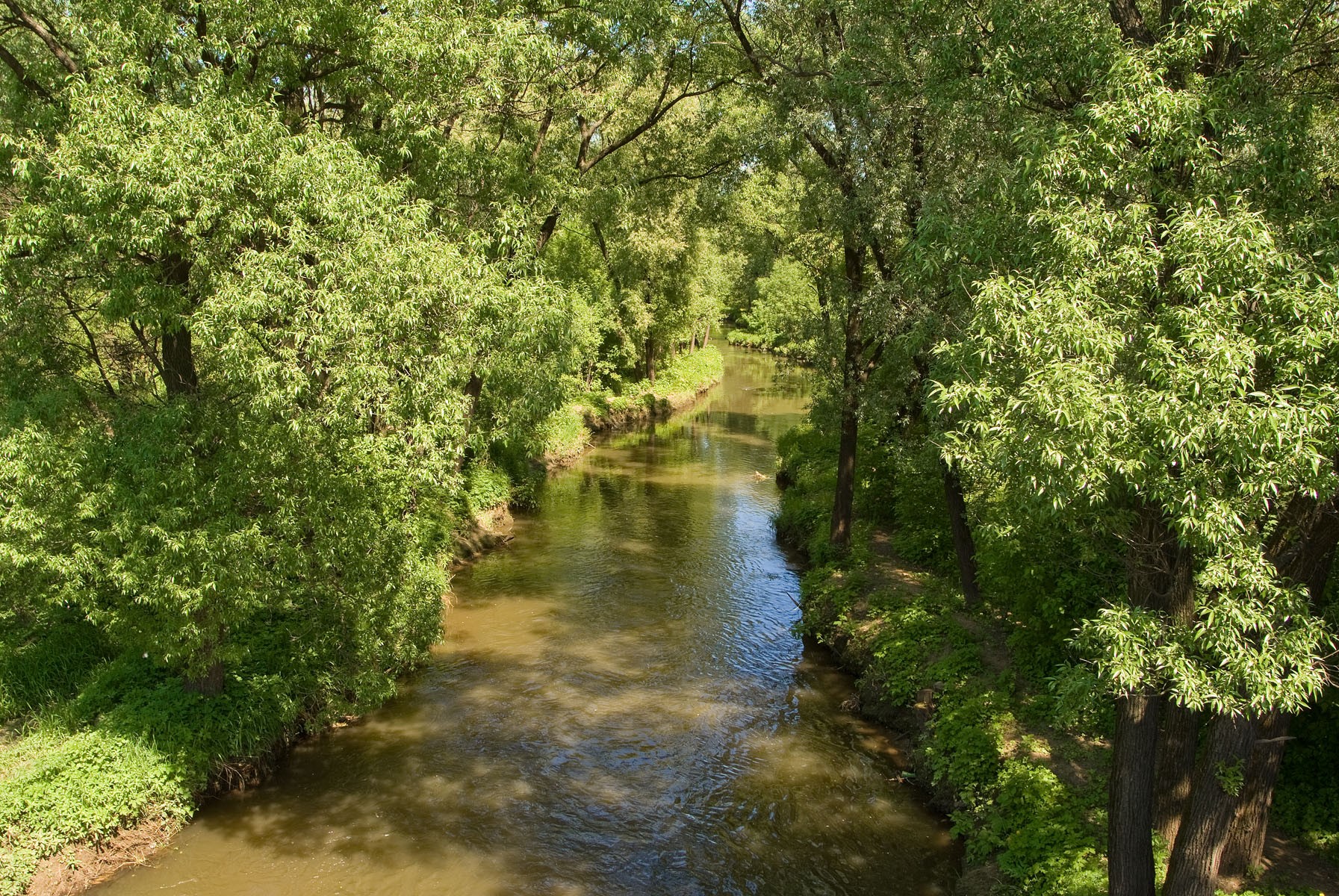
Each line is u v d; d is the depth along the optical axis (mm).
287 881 10297
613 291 40656
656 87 20500
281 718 12922
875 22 13867
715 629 18375
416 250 10477
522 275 14023
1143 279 6773
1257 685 5969
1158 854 9086
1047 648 13156
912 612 15758
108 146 8906
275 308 9578
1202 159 7344
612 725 14203
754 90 17781
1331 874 8773
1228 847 8695
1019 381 7164
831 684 15820
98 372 12656
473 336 11688
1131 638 6441
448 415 11234
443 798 12117
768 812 11805
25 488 9945
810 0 15953
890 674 14500
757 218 20016
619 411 44281
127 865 10477
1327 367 6090
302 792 12227
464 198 14875
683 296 44406
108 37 10055
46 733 11344
